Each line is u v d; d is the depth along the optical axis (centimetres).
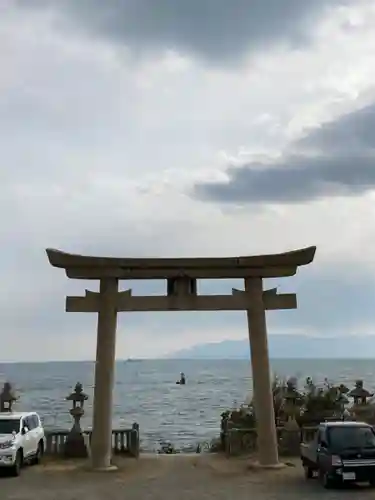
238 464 2336
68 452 2528
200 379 16700
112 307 2250
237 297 2281
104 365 2220
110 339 2236
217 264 2264
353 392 2853
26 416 2388
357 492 1767
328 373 17312
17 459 2161
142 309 2259
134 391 11212
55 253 2212
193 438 4347
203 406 7556
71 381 16025
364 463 1791
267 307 2284
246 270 2281
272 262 2259
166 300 2269
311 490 1811
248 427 2727
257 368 2247
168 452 3192
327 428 1922
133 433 2583
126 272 2259
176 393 10412
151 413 6656
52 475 2142
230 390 11169
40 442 2466
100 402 2216
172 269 2267
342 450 1823
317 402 2900
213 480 2023
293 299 2291
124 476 2114
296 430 2559
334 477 1794
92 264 2231
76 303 2247
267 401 2236
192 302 2272
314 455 1955
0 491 1866
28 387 12525
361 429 1908
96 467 2203
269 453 2225
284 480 2003
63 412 6438
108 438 2219
